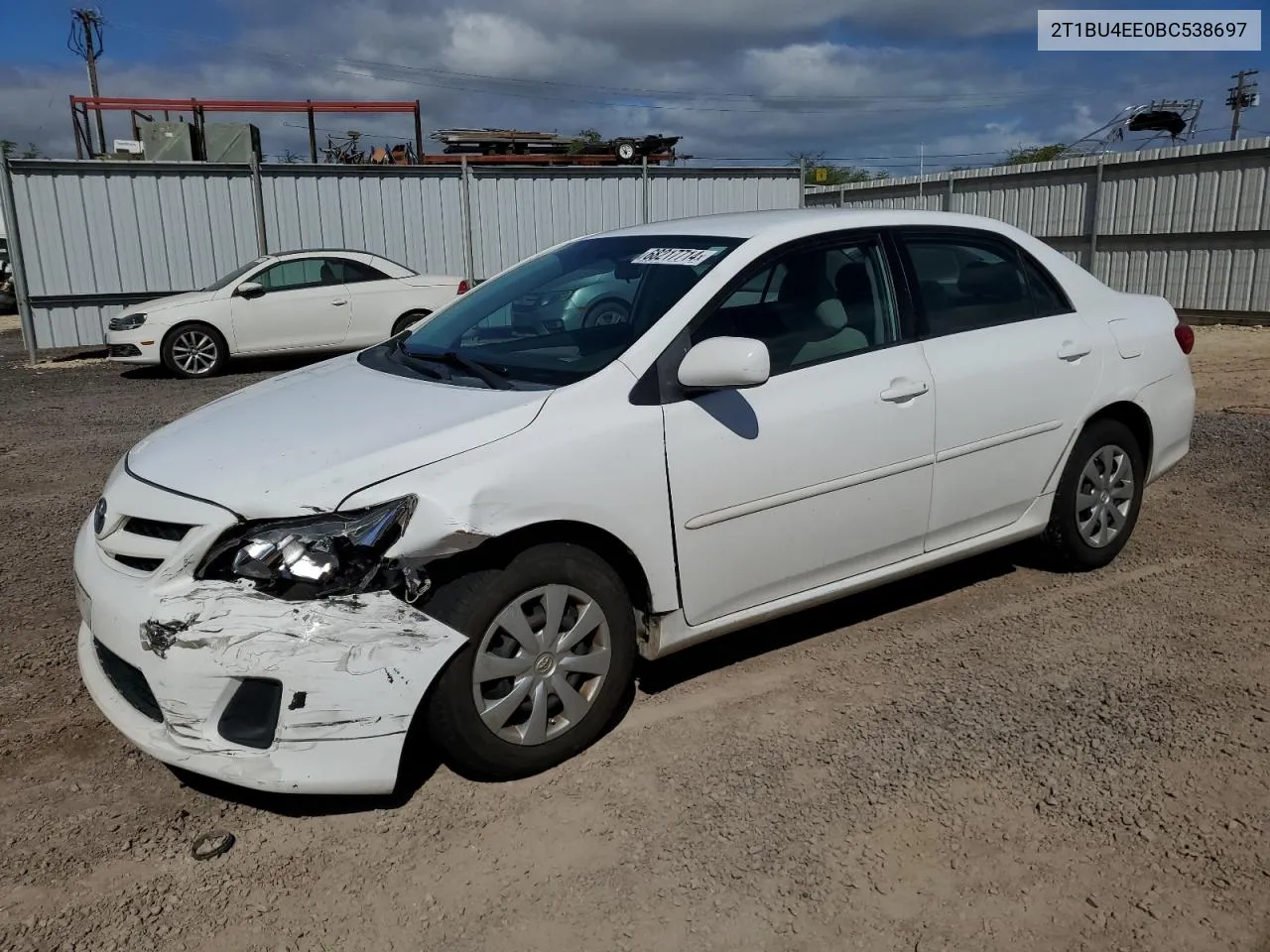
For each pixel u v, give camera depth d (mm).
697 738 3432
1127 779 3139
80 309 14953
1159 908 2586
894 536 3988
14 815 3055
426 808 3078
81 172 14625
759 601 3688
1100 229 17906
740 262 3713
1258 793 3057
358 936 2551
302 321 13195
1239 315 15859
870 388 3809
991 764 3240
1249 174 15469
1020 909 2594
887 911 2592
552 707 3238
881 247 4078
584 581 3207
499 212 16688
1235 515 5754
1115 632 4215
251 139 16391
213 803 3123
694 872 2756
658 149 23594
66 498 6656
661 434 3322
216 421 3520
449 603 2990
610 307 3766
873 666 3938
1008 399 4230
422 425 3150
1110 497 4797
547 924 2576
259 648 2760
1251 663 3910
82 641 3393
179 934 2564
